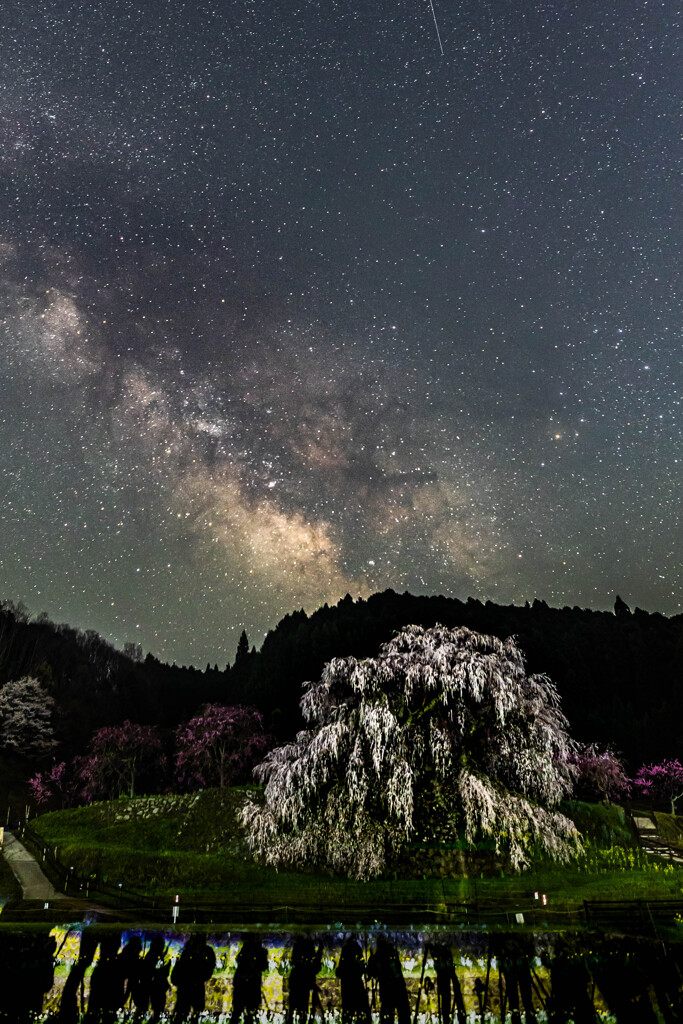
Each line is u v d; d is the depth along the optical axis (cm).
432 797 1859
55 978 618
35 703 5909
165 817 2947
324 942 648
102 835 2797
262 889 1742
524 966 630
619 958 633
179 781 5016
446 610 8594
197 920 1284
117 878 2003
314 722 2131
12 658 7831
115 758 5128
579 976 623
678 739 7050
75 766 5525
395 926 687
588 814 2758
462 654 1914
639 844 2631
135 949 639
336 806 1880
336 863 1833
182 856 2164
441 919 1229
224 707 5172
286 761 2014
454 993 622
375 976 627
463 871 1788
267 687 7519
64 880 2027
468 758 1903
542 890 1672
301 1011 617
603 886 1730
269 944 646
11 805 5128
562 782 1952
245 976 628
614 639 10369
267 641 10506
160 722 8512
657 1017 602
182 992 617
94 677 8775
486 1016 609
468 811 1794
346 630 8031
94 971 625
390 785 1797
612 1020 604
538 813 1853
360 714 1869
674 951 639
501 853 1878
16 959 614
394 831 1820
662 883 1770
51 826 3183
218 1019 612
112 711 8156
